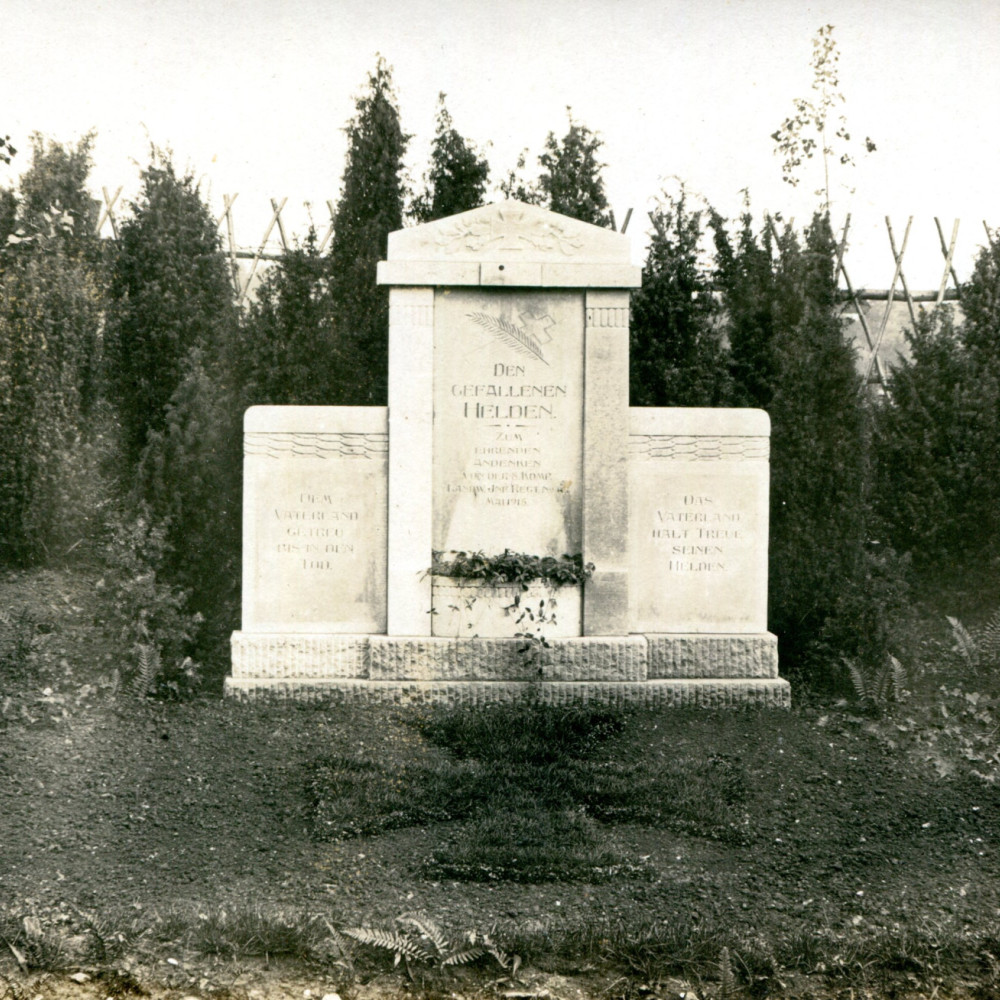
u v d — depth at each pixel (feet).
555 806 19.36
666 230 32.96
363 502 25.91
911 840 18.37
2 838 17.66
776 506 29.53
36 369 33.63
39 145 43.27
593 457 25.73
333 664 25.55
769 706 25.72
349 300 33.73
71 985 13.71
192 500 28.02
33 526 33.06
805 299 31.42
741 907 15.89
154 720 23.54
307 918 15.06
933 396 33.09
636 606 26.27
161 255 34.30
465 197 36.32
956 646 28.84
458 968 14.23
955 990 13.91
